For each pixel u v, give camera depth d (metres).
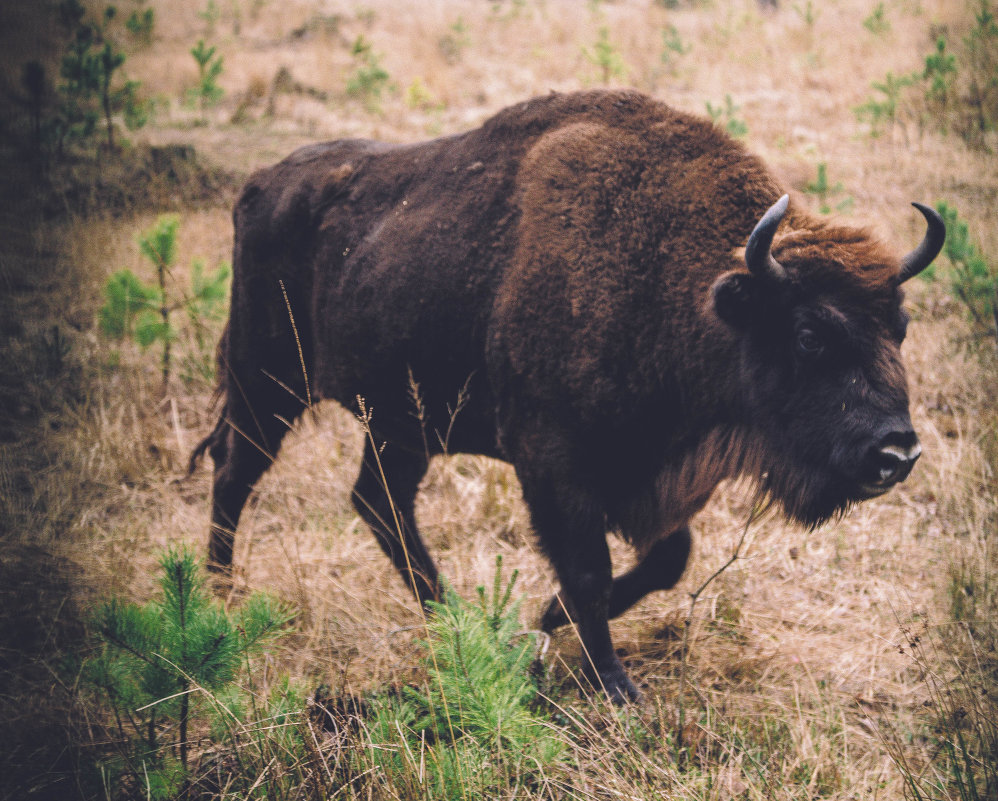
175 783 3.64
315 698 4.34
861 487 3.95
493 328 4.67
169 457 7.18
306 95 16.41
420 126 14.59
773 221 3.83
